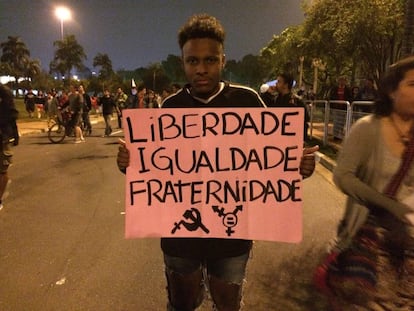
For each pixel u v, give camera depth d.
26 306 3.29
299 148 2.12
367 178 2.16
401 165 2.04
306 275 3.79
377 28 14.77
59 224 5.22
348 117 9.66
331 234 4.87
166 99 2.27
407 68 2.02
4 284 3.63
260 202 2.18
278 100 7.25
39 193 6.80
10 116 5.52
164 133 2.17
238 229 2.19
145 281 3.70
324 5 16.58
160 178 2.20
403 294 2.06
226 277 2.23
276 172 2.15
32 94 28.95
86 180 7.82
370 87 13.37
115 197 6.53
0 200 5.80
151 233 2.22
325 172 8.74
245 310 3.21
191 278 2.26
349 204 2.26
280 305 3.29
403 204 2.04
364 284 2.07
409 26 9.85
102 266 3.99
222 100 2.16
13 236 4.79
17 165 9.52
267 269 3.90
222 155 2.16
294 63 30.83
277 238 2.18
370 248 2.09
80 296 3.44
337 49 17.58
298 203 2.16
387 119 2.10
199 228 2.20
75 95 14.34
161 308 3.27
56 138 14.96
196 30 2.06
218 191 2.19
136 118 2.16
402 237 2.04
